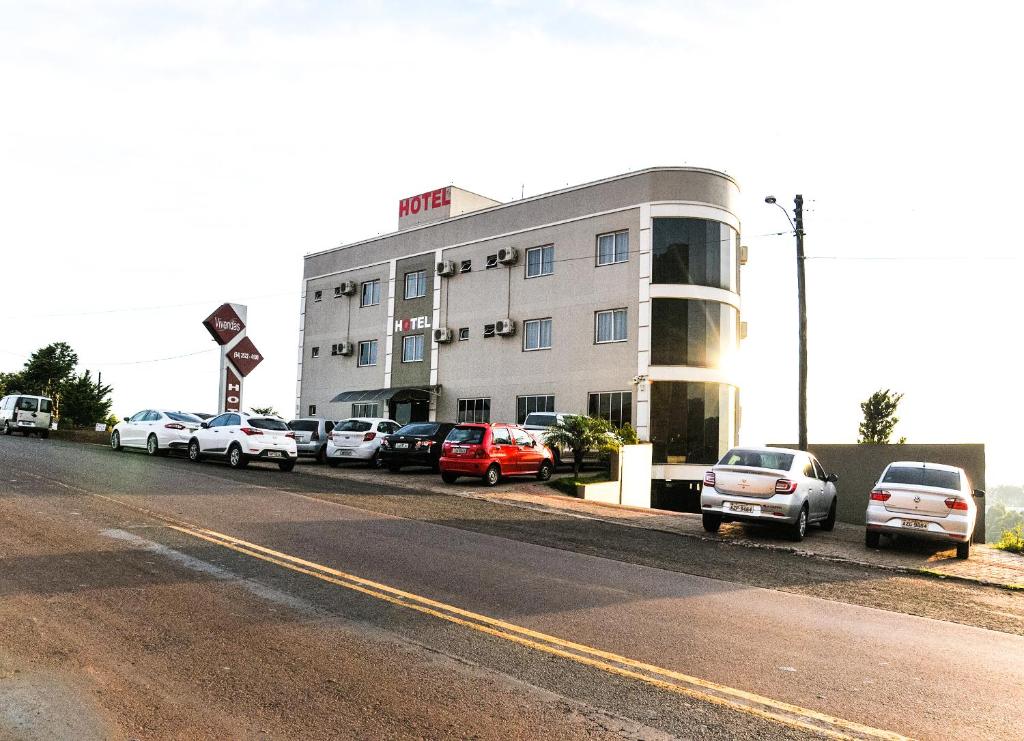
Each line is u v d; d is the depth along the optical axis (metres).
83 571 8.03
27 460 19.41
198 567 8.50
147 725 4.54
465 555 10.25
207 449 22.38
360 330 41.50
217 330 23.30
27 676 5.18
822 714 5.18
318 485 18.00
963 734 4.95
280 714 4.77
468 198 39.47
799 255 22.83
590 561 10.56
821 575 10.97
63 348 75.81
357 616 6.95
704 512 14.82
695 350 29.44
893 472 14.82
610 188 31.23
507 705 5.06
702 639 6.85
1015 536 16.11
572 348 31.78
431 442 23.16
